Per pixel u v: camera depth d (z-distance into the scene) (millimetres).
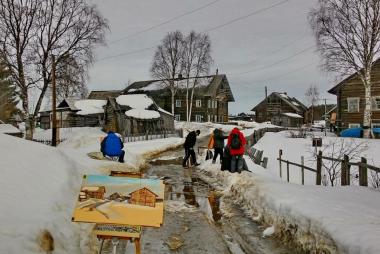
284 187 8719
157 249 6109
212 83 64250
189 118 57438
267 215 7609
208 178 13281
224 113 69750
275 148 24094
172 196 10297
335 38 28500
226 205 9289
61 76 27438
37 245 4500
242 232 7070
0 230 4398
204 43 57906
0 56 25656
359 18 27828
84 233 5996
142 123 43469
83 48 28422
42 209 5707
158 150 24297
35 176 6965
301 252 5840
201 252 6023
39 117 63188
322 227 5562
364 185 8992
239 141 11922
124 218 4359
